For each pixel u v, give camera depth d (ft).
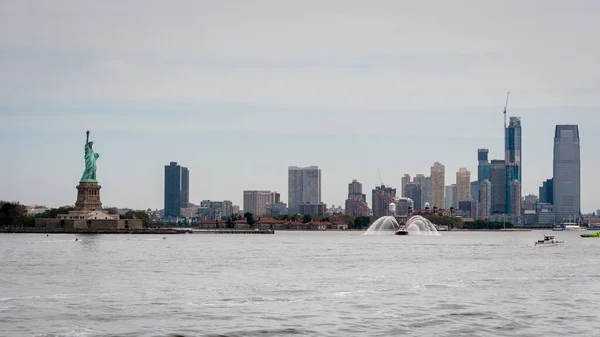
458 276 556.92
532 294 443.73
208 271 595.88
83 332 322.55
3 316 359.25
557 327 335.88
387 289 467.52
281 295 435.12
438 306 392.88
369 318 355.56
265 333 321.11
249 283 500.33
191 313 369.09
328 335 317.22
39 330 326.65
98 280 517.55
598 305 398.83
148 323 342.64
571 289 469.98
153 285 485.56
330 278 539.29
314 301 410.52
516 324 342.03
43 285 483.10
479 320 351.67
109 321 347.36
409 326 336.08
